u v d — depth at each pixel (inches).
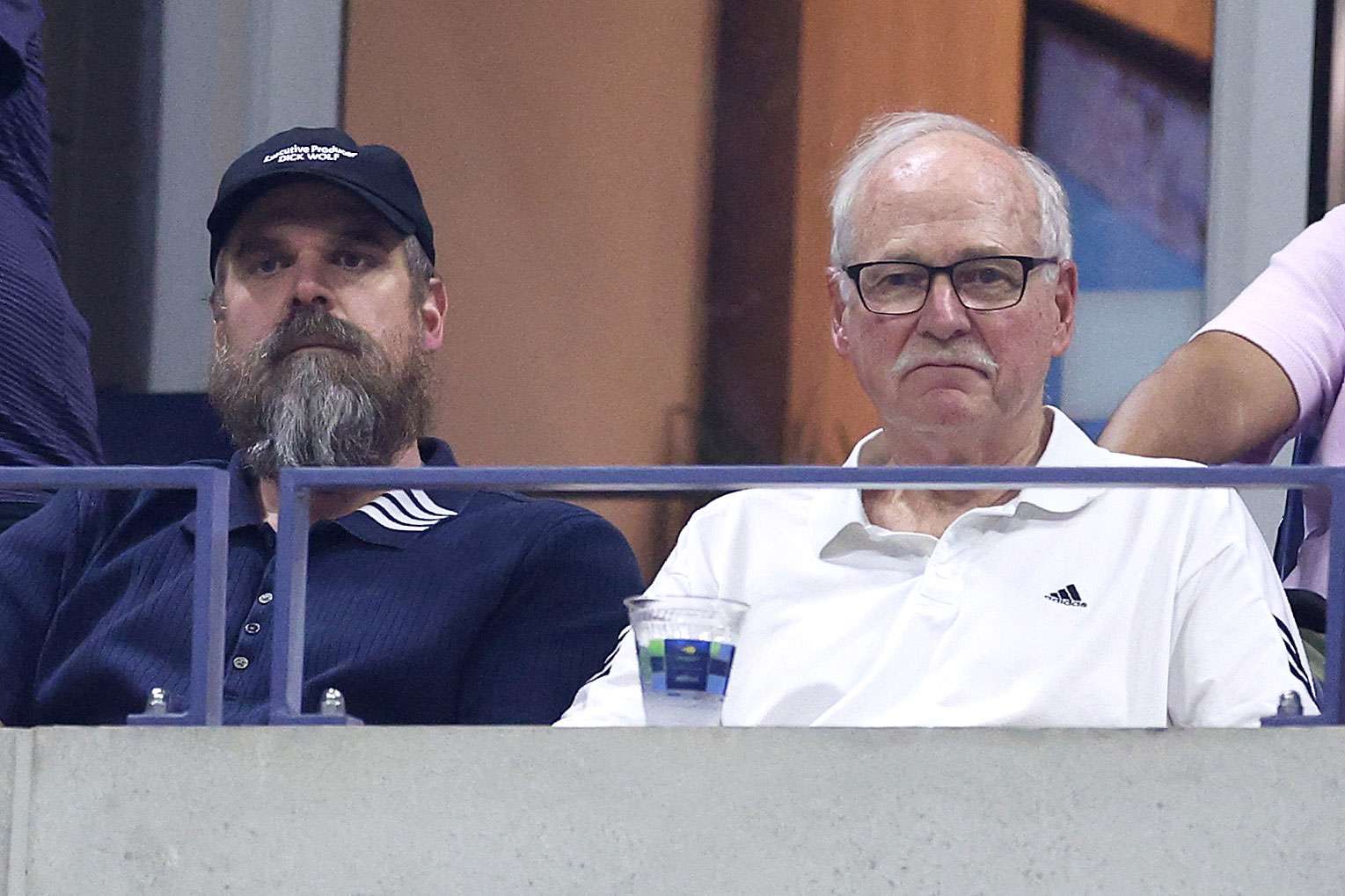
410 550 325.4
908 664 291.0
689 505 478.9
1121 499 297.6
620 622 325.4
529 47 516.7
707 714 236.5
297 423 340.5
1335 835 211.2
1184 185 493.4
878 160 314.3
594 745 217.9
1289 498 346.0
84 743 221.6
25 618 335.6
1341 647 230.4
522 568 324.2
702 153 511.5
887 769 215.5
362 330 348.2
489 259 513.0
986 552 297.0
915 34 505.7
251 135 511.8
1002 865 213.3
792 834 215.2
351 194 350.6
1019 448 312.2
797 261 505.0
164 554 333.1
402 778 218.8
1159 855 212.4
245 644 323.6
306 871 218.1
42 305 367.6
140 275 506.6
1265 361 339.9
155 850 219.3
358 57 516.4
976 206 304.5
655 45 514.0
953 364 302.5
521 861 216.7
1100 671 285.3
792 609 302.0
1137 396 345.1
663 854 215.8
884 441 321.7
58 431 368.8
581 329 509.0
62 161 505.4
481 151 515.5
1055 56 500.4
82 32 508.7
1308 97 487.5
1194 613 288.8
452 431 508.7
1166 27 496.1
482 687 317.1
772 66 510.3
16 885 219.5
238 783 219.9
